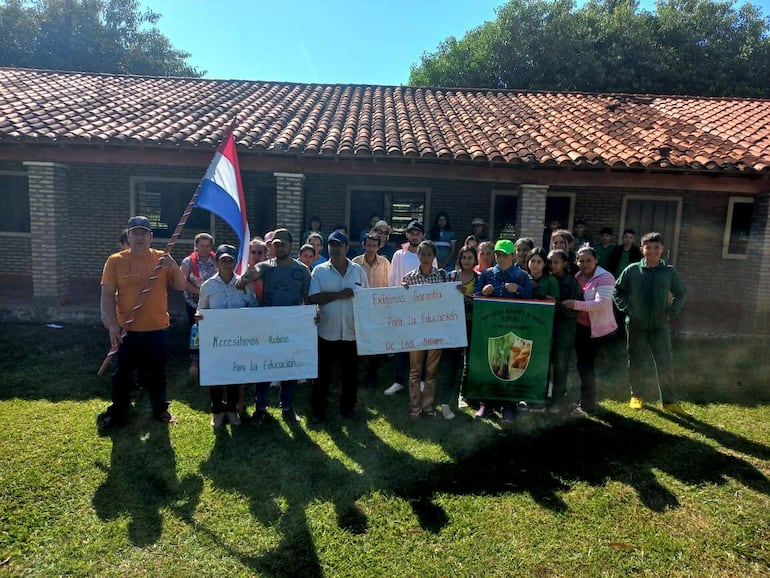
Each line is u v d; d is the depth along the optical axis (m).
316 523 3.54
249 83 13.59
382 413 5.45
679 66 22.67
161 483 3.95
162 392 5.00
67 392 5.70
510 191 11.64
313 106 11.63
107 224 11.66
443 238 8.99
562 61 23.25
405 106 12.01
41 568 3.03
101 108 10.01
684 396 6.14
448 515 3.67
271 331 4.77
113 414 4.86
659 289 5.57
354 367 5.20
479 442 4.80
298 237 9.02
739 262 11.52
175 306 9.93
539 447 4.73
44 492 3.76
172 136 8.60
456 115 11.30
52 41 26.77
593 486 4.08
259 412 5.05
